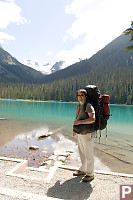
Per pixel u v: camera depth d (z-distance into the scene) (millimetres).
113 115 29234
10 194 2641
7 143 8602
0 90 157000
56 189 2957
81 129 3227
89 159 3346
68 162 6023
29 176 3432
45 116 23391
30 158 6410
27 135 10656
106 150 7570
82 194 2814
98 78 175500
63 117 22859
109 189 3002
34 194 2656
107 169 5391
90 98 3318
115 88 119500
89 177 3312
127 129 14086
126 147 8094
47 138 10023
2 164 4059
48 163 5770
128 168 5496
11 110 32250
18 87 174875
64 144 8703
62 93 152875
